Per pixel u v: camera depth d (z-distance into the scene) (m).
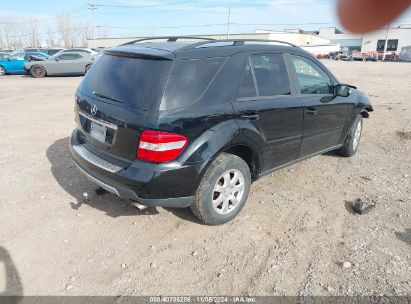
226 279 2.80
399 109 9.72
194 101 3.06
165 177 2.94
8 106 9.66
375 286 2.72
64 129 7.07
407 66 32.91
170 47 3.23
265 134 3.68
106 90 3.30
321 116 4.48
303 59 4.33
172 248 3.18
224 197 3.47
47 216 3.65
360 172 5.00
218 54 3.33
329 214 3.80
